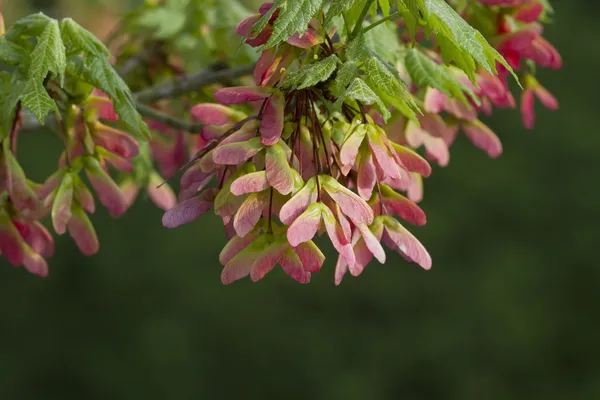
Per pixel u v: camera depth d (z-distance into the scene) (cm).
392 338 1550
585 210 1584
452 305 1560
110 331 1559
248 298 1569
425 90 306
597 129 1625
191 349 1538
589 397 1498
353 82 223
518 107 1634
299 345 1545
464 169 1611
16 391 1528
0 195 295
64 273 1572
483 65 228
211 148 234
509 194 1597
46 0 867
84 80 283
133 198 417
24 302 1559
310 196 219
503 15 320
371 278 1573
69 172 281
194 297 1563
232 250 224
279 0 225
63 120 288
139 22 443
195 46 444
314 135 230
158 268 1572
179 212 226
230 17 443
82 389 1546
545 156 1617
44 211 278
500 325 1531
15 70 275
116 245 1574
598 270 1560
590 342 1531
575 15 1703
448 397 1520
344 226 217
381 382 1534
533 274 1559
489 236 1587
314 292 1574
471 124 317
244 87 231
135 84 449
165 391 1529
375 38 299
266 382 1540
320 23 239
